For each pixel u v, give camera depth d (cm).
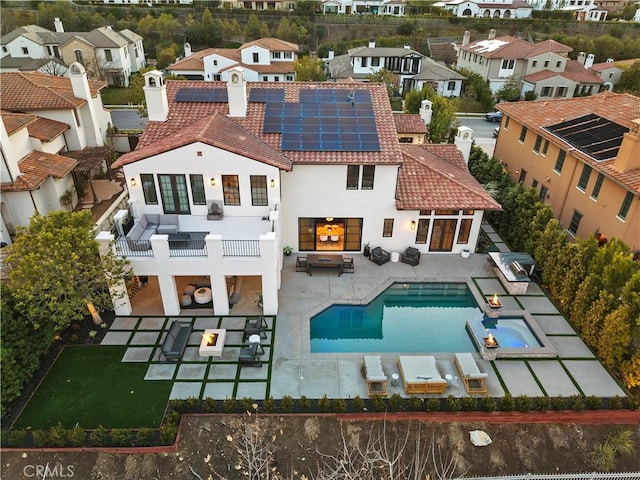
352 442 1437
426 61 6266
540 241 2208
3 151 2233
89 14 8081
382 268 2261
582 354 1775
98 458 1364
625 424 1534
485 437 1466
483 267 2297
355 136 2173
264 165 1923
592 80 5684
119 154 3619
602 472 1398
